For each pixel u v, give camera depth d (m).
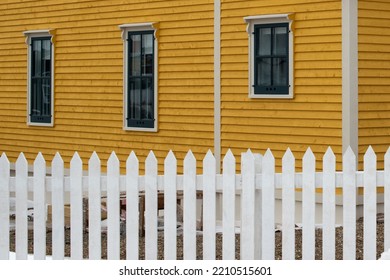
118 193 10.72
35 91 25.42
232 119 20.11
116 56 22.86
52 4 24.64
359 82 18.09
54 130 24.75
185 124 21.19
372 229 10.70
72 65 24.16
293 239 10.65
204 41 20.69
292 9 18.92
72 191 10.79
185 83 21.16
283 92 19.11
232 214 10.66
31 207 17.56
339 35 18.12
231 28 20.08
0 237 10.98
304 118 18.75
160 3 21.69
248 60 19.69
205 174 10.68
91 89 23.61
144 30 22.09
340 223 17.33
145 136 22.19
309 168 10.63
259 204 10.73
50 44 24.81
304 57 18.75
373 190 10.69
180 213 16.86
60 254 10.86
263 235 10.65
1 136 26.48
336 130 18.19
